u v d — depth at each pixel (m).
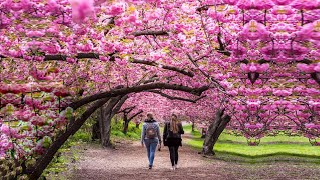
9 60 8.58
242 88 9.96
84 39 7.94
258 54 8.24
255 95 9.93
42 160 8.51
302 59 7.50
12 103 8.02
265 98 10.09
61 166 13.23
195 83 15.16
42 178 11.09
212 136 25.33
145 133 19.11
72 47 8.09
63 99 8.63
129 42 8.59
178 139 18.73
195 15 9.24
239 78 10.01
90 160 20.67
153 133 18.89
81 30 7.27
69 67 10.78
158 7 8.71
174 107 34.72
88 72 11.88
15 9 6.21
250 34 6.56
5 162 8.06
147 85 9.16
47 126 8.50
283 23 6.33
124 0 6.36
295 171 18.39
